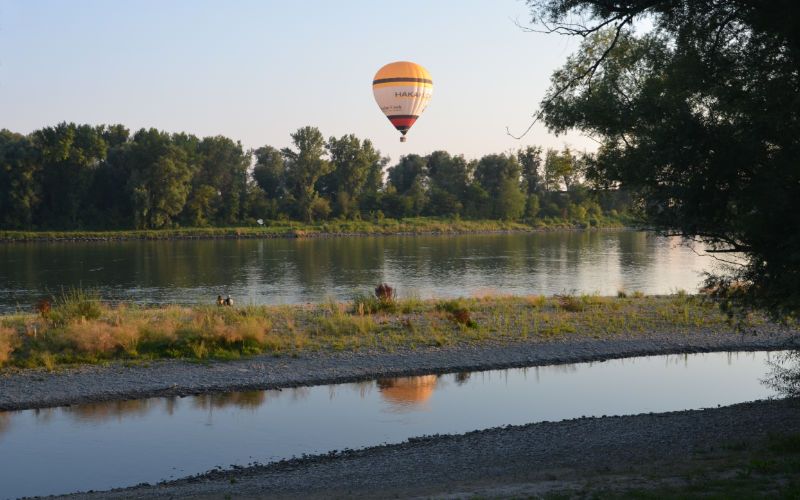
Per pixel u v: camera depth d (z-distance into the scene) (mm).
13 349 20594
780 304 12352
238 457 13711
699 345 23625
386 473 12070
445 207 126312
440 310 28516
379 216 120812
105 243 91500
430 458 13000
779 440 12016
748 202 10586
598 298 31922
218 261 65812
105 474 12766
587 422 15219
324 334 23922
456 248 81250
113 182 106562
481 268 58000
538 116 13492
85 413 16719
